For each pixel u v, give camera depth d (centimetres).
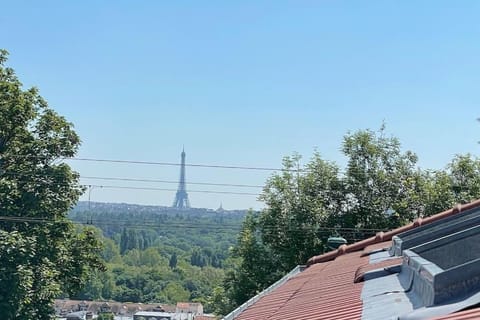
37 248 2412
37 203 2498
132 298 11631
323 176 2589
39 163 2628
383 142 2644
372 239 1204
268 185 2545
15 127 2550
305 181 2573
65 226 2550
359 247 1212
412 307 464
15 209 2462
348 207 2594
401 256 773
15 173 2544
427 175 2619
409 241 795
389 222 2548
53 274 2402
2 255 2238
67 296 2767
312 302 652
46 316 2398
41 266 2389
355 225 2556
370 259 906
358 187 2588
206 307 3256
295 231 2472
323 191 2583
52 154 2655
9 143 2586
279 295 844
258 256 2458
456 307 394
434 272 456
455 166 2577
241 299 2416
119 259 13950
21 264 2264
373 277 688
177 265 13462
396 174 2623
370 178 2602
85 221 3028
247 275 2442
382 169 2639
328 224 2522
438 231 788
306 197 2530
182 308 9894
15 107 2498
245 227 2531
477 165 2561
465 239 675
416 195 2530
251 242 2480
